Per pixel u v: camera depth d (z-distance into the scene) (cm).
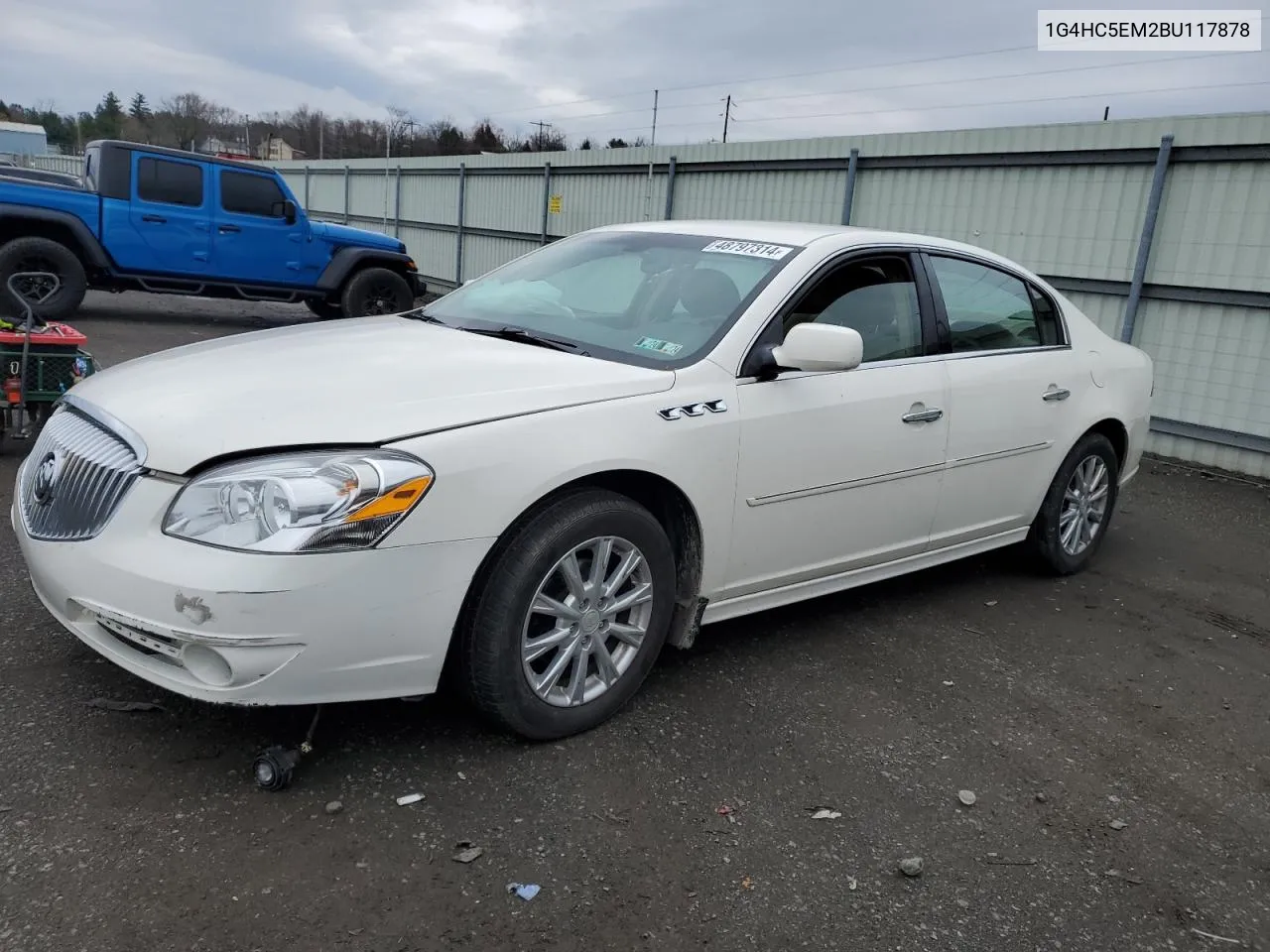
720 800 281
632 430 301
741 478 334
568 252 436
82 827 245
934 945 231
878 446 378
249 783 269
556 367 313
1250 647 439
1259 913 254
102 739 283
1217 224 818
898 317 400
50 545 270
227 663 245
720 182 1312
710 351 335
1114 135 873
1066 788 306
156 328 1261
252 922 218
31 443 597
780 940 228
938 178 1032
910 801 290
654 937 225
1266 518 686
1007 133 955
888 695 358
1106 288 901
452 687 298
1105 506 524
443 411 273
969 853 268
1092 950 235
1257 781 321
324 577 246
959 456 418
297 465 250
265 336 362
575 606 299
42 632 345
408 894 232
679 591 338
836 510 372
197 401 272
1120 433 520
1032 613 459
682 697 342
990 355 438
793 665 377
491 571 278
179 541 246
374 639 257
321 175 2547
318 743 291
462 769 285
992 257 460
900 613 445
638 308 370
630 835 262
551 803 272
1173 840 283
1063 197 924
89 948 207
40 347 541
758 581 357
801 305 361
